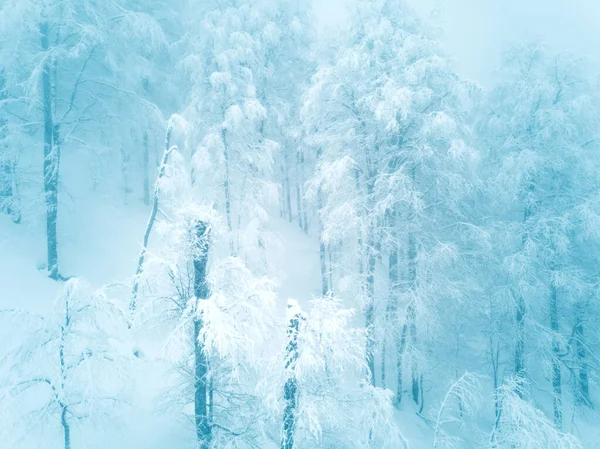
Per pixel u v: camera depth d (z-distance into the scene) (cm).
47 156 1317
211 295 756
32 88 1205
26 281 1220
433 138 1283
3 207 1477
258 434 792
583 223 1219
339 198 1405
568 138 1312
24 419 680
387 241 1287
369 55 1277
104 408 783
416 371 1306
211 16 1631
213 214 838
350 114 1418
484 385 1523
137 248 1611
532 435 761
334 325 681
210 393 809
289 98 1914
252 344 727
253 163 1584
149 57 1789
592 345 1490
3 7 1145
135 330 830
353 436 786
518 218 1477
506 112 1466
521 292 1253
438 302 1377
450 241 1371
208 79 1507
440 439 875
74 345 727
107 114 1518
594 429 1398
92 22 1381
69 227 1553
